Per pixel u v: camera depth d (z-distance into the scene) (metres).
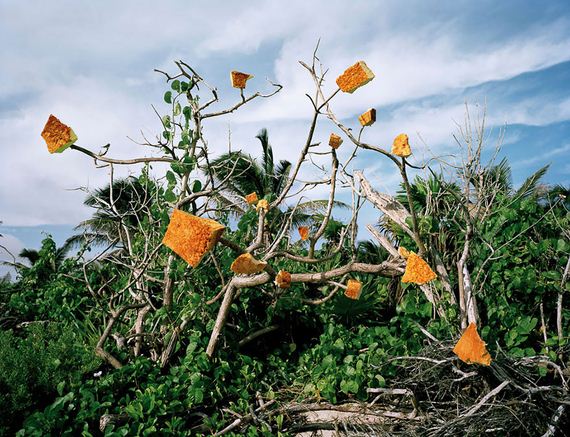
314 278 4.03
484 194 4.29
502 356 3.15
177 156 4.14
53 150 3.02
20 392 3.32
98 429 3.50
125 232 5.10
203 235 2.01
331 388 3.72
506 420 2.87
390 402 3.70
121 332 5.00
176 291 4.93
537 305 4.27
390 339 4.28
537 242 4.80
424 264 2.82
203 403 3.94
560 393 3.03
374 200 4.71
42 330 4.56
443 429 2.92
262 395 4.10
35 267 7.07
